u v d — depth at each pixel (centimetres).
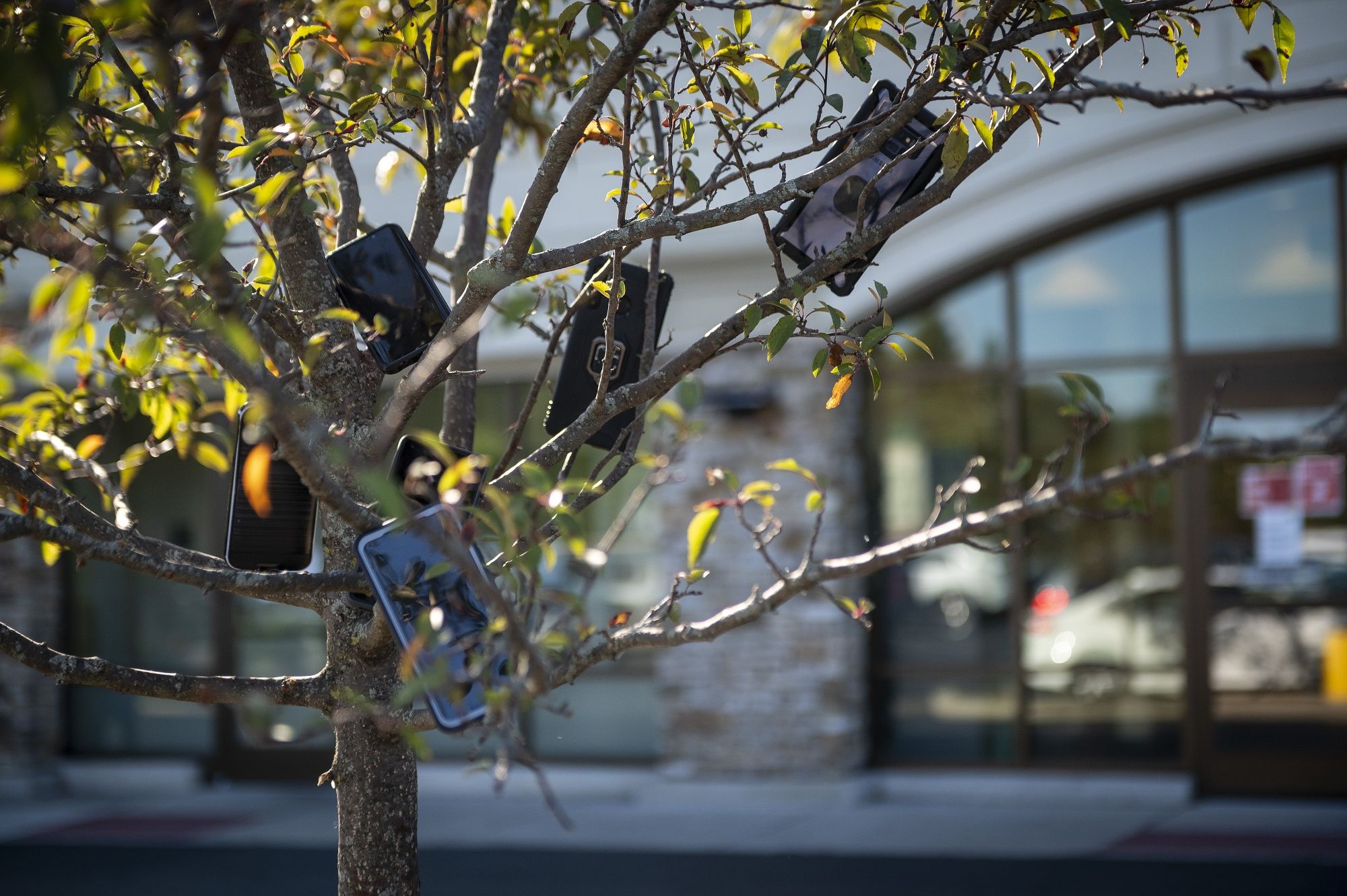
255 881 750
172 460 1016
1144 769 838
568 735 941
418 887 229
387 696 224
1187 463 242
